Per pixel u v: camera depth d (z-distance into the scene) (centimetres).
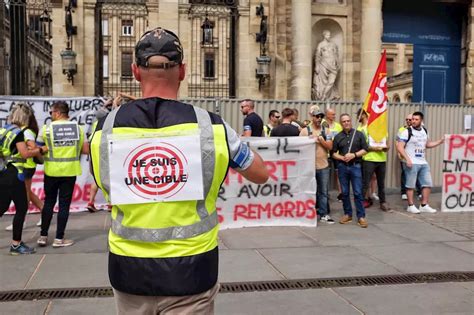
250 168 265
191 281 246
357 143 925
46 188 760
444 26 1758
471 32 1723
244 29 1553
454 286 607
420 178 1097
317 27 1648
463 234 883
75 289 582
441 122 1393
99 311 517
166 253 246
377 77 1030
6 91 1554
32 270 649
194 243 249
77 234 847
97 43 1512
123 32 1830
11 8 1502
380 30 1606
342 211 1084
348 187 955
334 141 944
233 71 1608
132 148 249
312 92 1633
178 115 255
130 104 261
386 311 526
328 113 1059
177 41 265
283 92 1580
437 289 596
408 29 1730
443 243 816
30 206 1030
